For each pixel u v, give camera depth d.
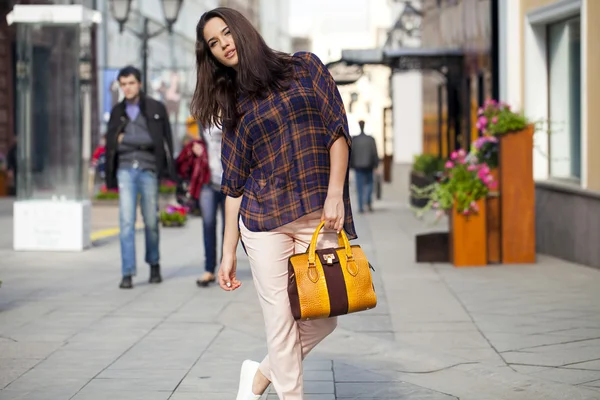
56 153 14.67
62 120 14.66
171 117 26.81
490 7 17.52
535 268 11.92
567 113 13.96
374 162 23.19
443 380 6.31
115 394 5.95
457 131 24.92
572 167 13.62
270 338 4.66
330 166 4.54
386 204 26.94
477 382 6.25
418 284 10.77
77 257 13.71
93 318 8.69
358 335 7.83
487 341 7.54
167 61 29.28
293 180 4.54
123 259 10.60
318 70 4.55
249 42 4.48
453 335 7.80
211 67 4.64
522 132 12.35
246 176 4.71
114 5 21.50
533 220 12.41
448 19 24.59
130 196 10.65
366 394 5.94
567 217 12.65
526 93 14.98
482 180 12.24
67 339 7.71
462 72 22.14
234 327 8.24
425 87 33.72
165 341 7.63
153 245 11.02
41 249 14.57
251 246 4.63
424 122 34.09
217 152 10.69
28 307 9.31
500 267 12.13
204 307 9.30
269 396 5.91
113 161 10.66
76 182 14.70
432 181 23.86
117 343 7.55
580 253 12.21
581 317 8.48
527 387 6.09
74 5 14.52
